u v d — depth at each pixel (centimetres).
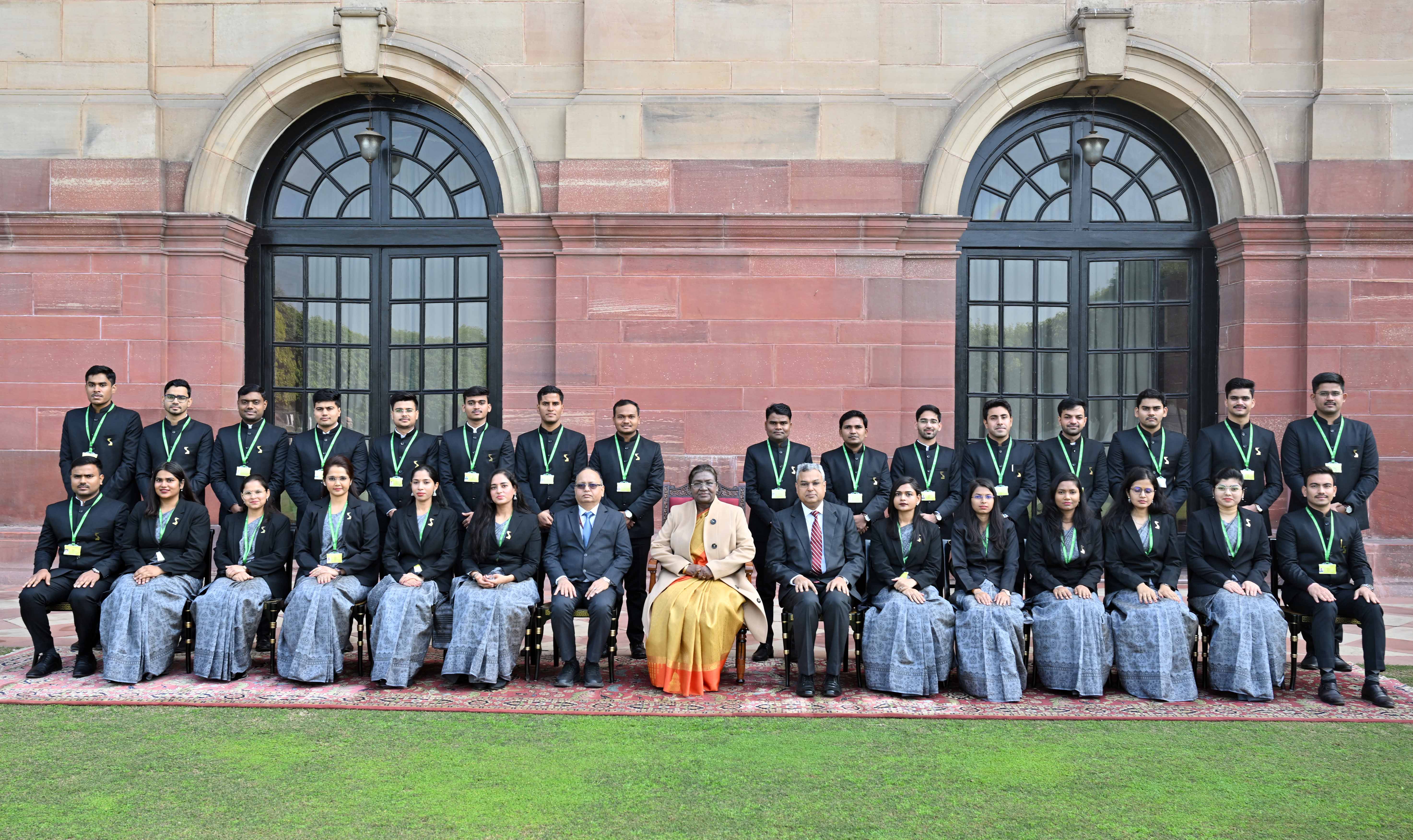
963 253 895
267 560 597
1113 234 899
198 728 474
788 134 850
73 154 869
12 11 870
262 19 877
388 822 359
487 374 909
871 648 557
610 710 512
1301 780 411
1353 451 657
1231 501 577
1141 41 853
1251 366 850
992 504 586
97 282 862
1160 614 545
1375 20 848
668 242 846
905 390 862
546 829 354
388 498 666
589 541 605
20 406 864
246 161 898
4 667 588
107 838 344
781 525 598
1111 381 904
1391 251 837
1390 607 782
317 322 920
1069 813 373
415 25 874
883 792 394
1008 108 866
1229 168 870
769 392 847
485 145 880
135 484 702
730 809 374
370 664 607
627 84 855
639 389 848
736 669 597
